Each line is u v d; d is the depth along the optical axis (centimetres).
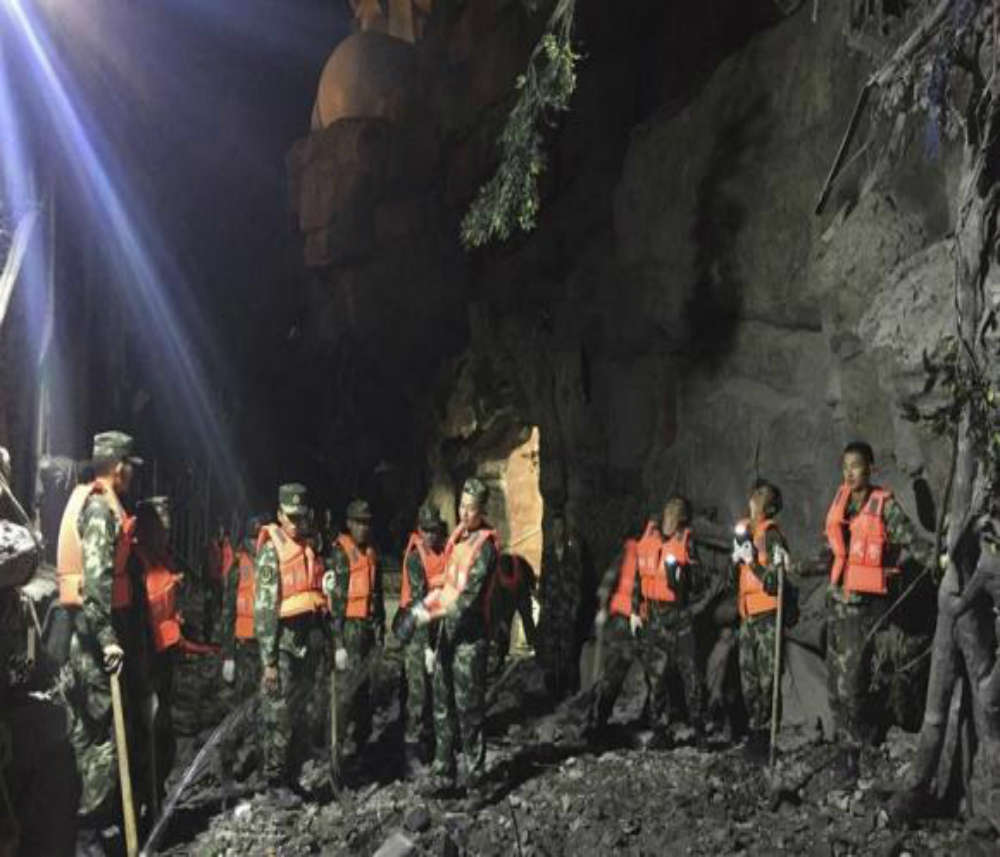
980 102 498
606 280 1019
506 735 792
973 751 518
